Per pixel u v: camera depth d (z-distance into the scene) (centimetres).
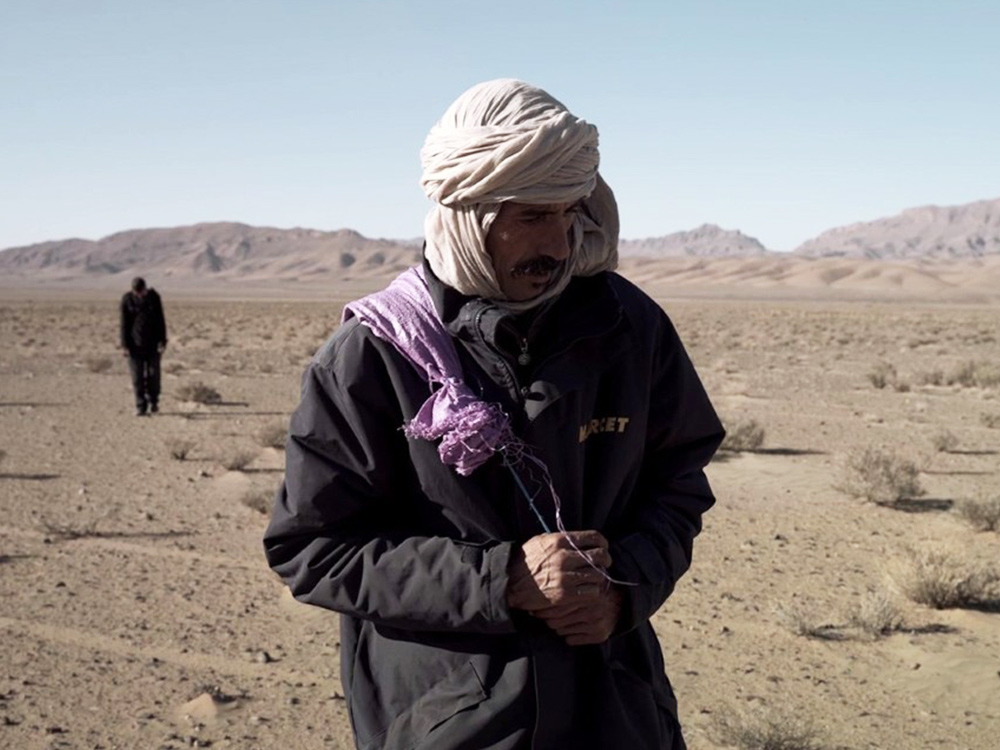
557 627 202
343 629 228
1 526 955
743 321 6216
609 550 213
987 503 945
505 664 206
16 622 693
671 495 233
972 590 726
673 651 647
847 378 2481
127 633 674
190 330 4878
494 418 202
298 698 576
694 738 526
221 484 1158
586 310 214
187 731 535
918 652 638
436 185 207
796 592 760
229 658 634
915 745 517
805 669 616
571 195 203
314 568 208
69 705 564
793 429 1598
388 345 208
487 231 204
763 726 516
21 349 3419
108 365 2617
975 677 597
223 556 859
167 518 991
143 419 1700
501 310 207
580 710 211
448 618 198
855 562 838
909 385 2261
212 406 1884
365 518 213
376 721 214
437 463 204
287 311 8019
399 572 201
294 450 212
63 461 1303
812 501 1071
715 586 775
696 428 237
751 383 2339
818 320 6494
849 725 540
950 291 17738
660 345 232
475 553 200
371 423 207
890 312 8788
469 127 204
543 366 209
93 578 795
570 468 210
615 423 219
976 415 1784
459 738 203
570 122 203
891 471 1099
